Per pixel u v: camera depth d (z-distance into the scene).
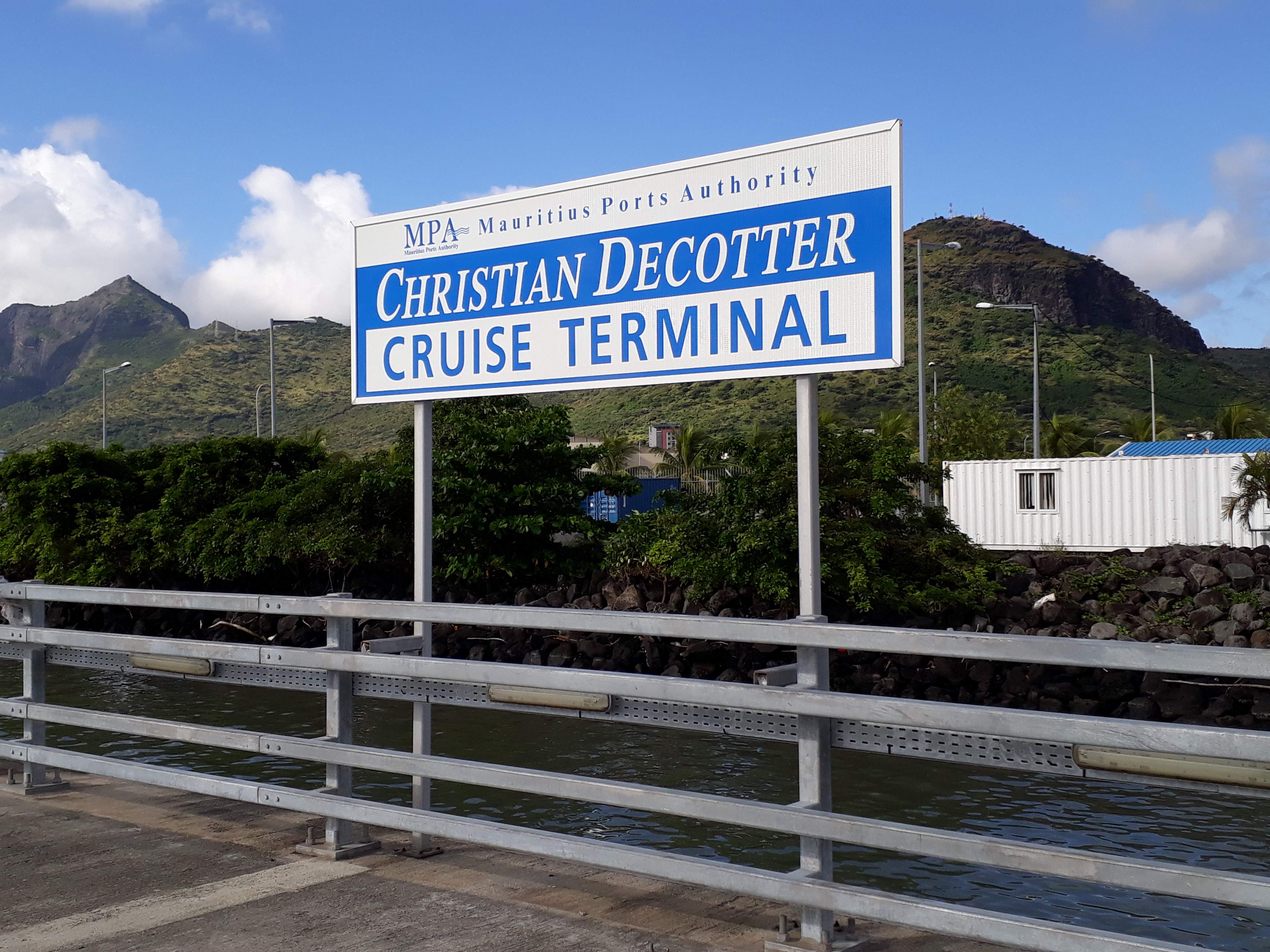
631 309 5.20
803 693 3.53
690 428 52.62
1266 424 67.88
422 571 5.78
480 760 10.66
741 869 3.65
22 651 6.22
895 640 3.37
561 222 5.46
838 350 4.57
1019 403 143.00
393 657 4.54
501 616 4.27
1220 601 18.44
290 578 23.55
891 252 4.45
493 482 21.67
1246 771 2.89
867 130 4.52
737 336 4.86
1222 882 2.77
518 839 4.12
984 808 8.88
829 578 17.72
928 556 18.48
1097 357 166.00
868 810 8.84
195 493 23.91
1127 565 20.83
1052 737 3.06
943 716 3.25
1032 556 21.81
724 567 18.31
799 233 4.70
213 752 10.66
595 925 3.96
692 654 18.31
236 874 4.62
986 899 6.35
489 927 3.95
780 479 18.17
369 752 4.58
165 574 24.52
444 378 5.84
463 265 5.79
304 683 5.11
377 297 6.12
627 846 3.89
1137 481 28.00
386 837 5.16
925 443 31.09
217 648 5.18
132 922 4.07
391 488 20.84
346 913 4.12
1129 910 6.17
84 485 24.47
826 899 3.45
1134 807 8.88
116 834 5.26
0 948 3.84
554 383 5.46
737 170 4.88
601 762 10.59
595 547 22.02
